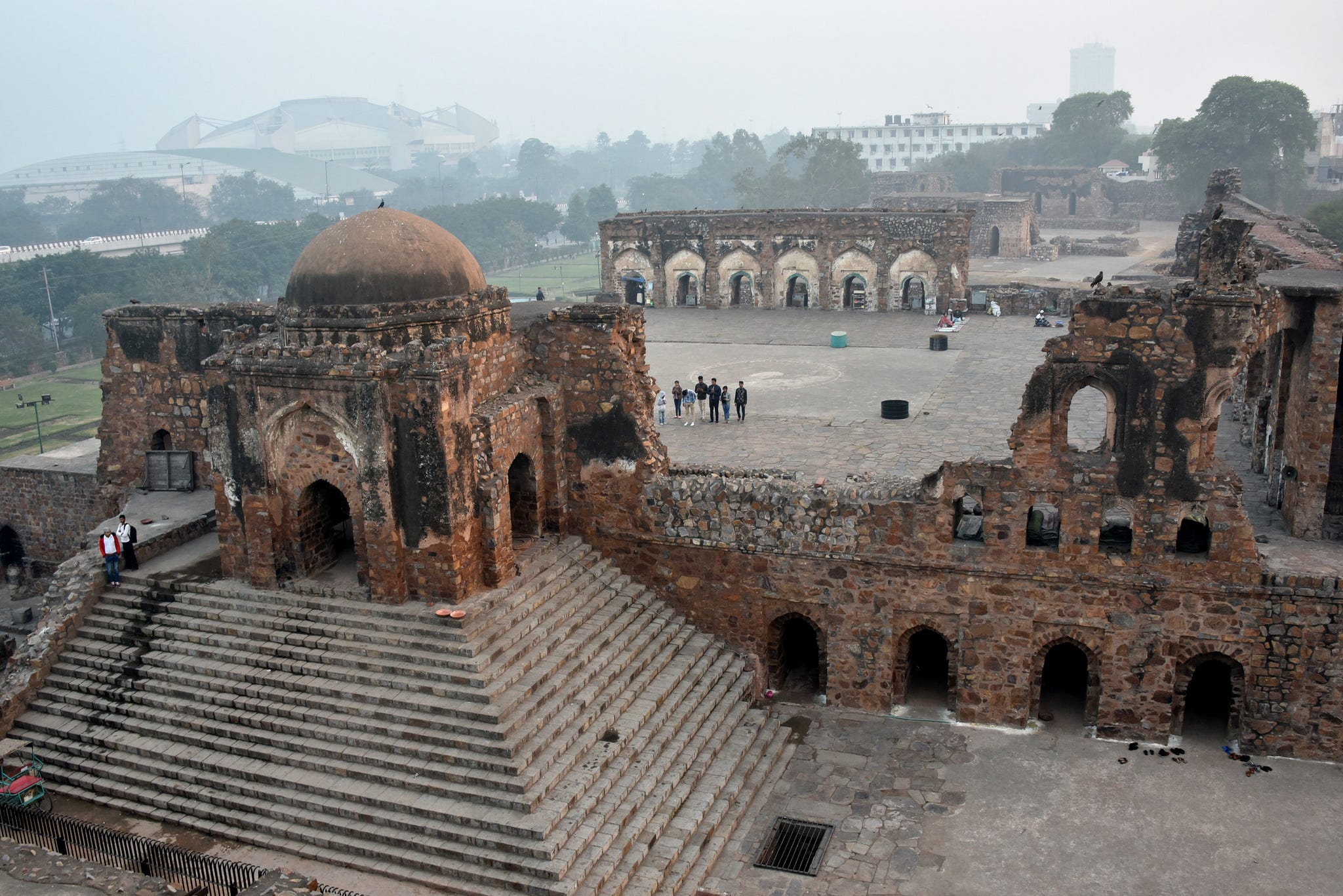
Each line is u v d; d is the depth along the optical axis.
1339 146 114.75
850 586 20.48
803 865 16.53
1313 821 17.02
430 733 16.64
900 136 155.50
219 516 20.12
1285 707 18.50
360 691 17.42
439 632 17.92
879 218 43.78
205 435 25.05
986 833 17.11
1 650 25.05
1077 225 78.94
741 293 50.72
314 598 19.33
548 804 15.70
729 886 16.12
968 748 19.55
